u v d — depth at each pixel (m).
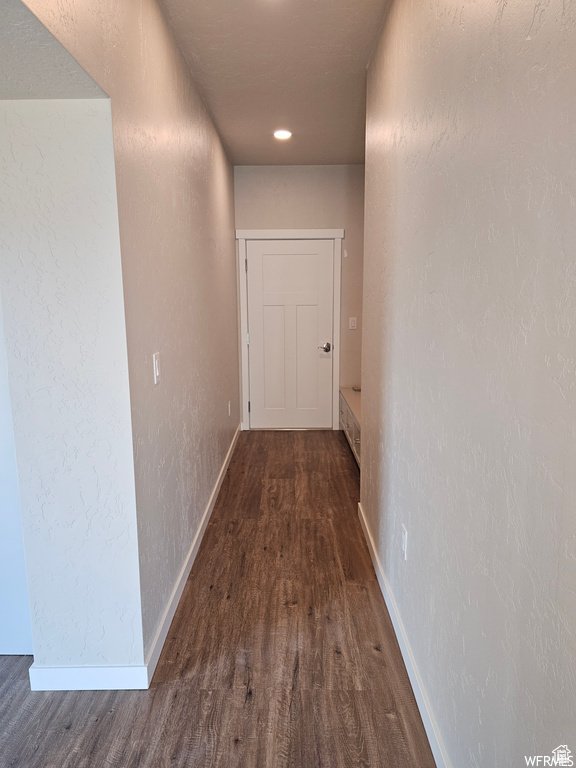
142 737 1.58
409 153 1.72
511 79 0.92
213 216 3.39
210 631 2.07
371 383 2.58
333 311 4.93
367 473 2.76
